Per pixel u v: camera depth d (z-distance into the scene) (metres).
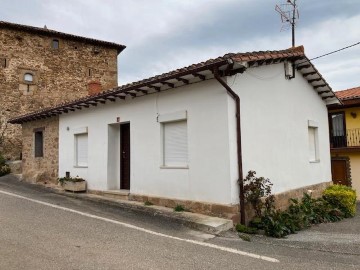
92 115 10.34
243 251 4.95
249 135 7.06
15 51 19.62
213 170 6.72
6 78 19.19
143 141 8.45
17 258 4.15
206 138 6.89
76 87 21.95
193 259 4.41
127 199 8.71
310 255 4.97
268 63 7.87
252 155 7.08
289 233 6.59
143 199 8.26
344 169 15.19
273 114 8.04
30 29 19.89
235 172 6.53
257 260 4.52
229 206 6.37
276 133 8.08
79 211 7.51
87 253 4.47
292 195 8.47
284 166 8.28
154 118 8.13
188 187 7.21
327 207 8.95
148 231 5.88
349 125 15.24
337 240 6.08
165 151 7.96
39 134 13.80
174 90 7.65
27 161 14.16
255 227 6.53
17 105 19.48
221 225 6.00
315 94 10.74
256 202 6.64
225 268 4.11
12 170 16.22
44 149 12.98
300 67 9.34
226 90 6.58
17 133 19.33
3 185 12.21
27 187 11.86
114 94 8.59
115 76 24.05
